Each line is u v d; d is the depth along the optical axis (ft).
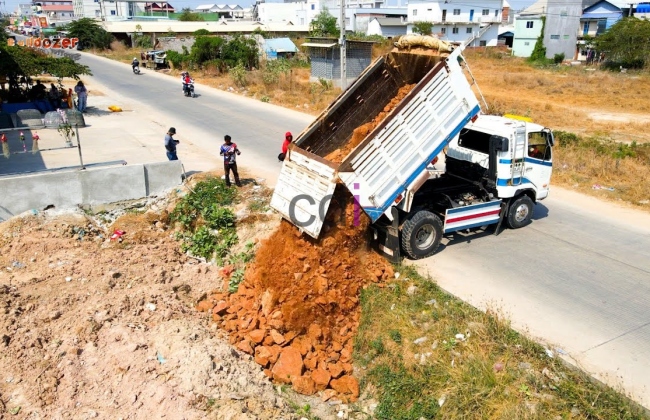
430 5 229.45
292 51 181.88
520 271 32.89
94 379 22.36
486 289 30.55
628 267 33.73
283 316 26.53
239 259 34.42
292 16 336.90
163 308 27.94
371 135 28.81
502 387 22.35
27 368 22.61
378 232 33.68
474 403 21.76
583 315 27.91
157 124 76.43
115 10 391.65
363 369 25.14
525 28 194.29
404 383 23.47
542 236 38.60
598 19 184.55
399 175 30.78
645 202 46.19
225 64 143.64
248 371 24.04
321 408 22.89
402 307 28.40
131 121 78.54
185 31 254.06
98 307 27.35
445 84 31.17
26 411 20.42
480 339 25.26
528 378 22.67
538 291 30.40
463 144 39.37
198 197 43.16
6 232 37.14
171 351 24.07
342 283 28.96
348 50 121.19
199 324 27.17
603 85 122.21
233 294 30.19
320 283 27.84
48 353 23.70
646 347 25.22
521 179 37.52
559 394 21.74
